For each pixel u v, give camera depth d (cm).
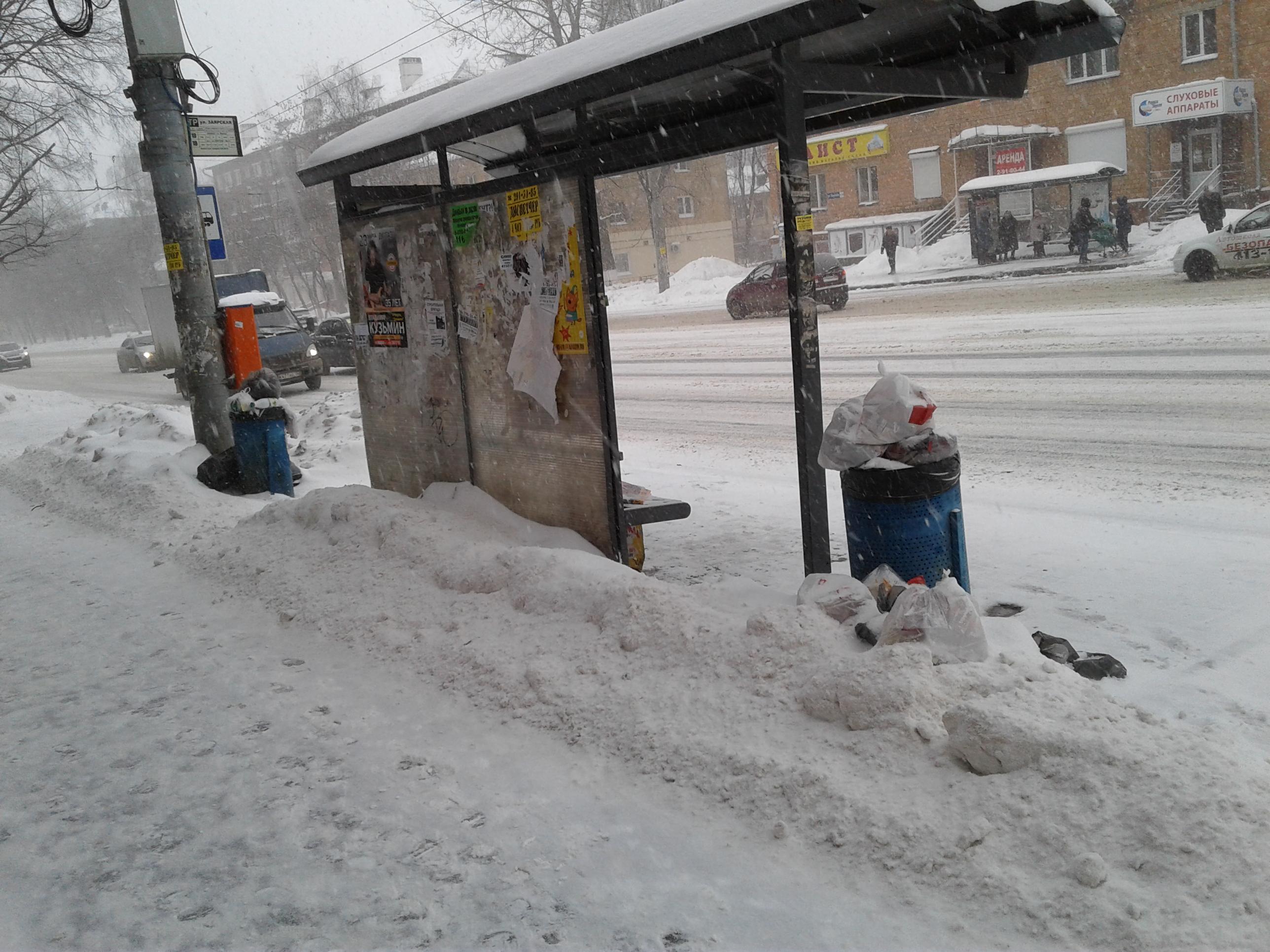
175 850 369
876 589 456
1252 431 899
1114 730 325
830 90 486
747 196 6756
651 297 4106
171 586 738
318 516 749
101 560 835
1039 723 328
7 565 852
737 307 2747
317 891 335
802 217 480
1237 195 3170
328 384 2478
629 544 650
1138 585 566
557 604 521
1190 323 1507
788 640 418
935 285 2881
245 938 311
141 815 399
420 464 777
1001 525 710
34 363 6178
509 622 531
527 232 616
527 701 459
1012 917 282
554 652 486
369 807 390
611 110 679
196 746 461
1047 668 371
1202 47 3173
